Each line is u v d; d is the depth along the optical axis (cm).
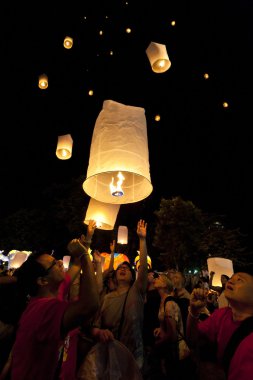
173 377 339
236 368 182
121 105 295
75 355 292
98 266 409
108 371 273
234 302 206
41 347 162
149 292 480
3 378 220
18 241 2478
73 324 161
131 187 333
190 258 2288
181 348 338
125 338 313
